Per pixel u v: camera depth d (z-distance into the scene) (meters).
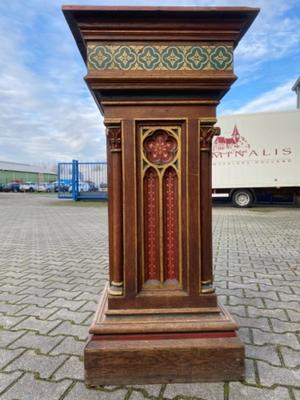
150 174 2.01
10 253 5.70
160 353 1.89
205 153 1.96
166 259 2.05
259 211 12.92
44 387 1.90
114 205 1.97
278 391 1.83
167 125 1.95
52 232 8.16
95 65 1.83
